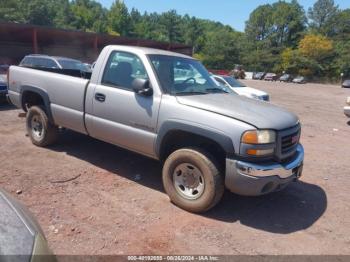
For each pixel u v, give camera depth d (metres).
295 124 4.09
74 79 5.10
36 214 3.64
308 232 3.73
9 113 9.17
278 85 43.91
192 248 3.26
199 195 3.87
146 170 5.20
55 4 95.69
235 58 89.75
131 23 109.56
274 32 98.44
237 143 3.55
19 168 4.93
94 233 3.38
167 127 4.00
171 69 4.60
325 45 78.12
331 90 38.88
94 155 5.73
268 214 4.09
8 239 1.93
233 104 4.08
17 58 35.66
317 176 5.63
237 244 3.39
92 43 37.72
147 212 3.90
